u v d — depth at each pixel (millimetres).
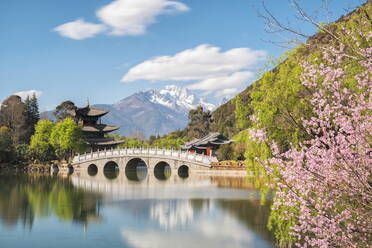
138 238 26906
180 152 77312
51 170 85250
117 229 29297
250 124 21781
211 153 87562
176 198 43781
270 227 27750
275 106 16172
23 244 25359
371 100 9906
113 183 61844
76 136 86312
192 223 30797
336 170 10094
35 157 92625
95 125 104250
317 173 10383
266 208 36312
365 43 10898
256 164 20812
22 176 73562
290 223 19875
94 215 34469
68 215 34531
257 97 19109
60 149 87625
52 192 49750
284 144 16359
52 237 27094
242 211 35094
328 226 10562
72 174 81625
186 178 69750
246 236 26453
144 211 36250
